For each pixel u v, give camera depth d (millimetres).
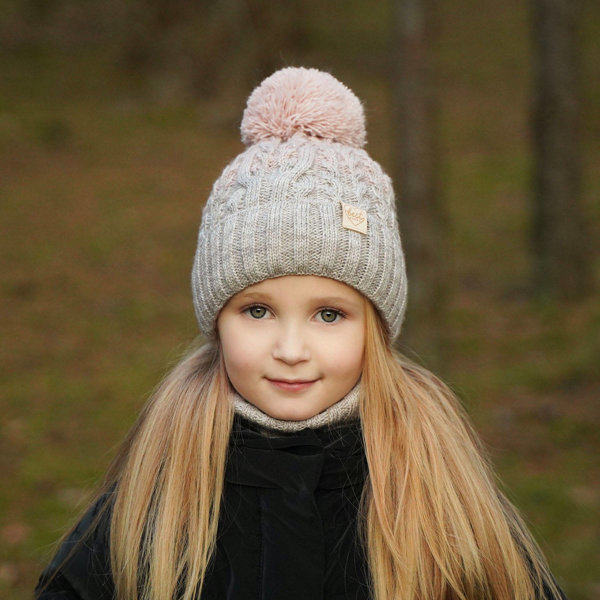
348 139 2072
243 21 14867
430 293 5605
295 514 1890
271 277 1876
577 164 7973
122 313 7805
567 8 7832
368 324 1972
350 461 1974
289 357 1848
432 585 1947
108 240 9484
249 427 1986
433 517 1975
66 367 6684
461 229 10125
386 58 16156
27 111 13484
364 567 1934
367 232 1922
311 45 16453
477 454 2137
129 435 2213
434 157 5684
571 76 7871
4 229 9594
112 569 1960
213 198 2027
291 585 1857
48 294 8156
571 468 5000
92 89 15008
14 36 17109
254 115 2076
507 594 1982
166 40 15266
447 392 2250
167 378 2195
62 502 4613
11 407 5941
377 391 1988
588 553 4086
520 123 13875
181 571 1940
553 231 7953
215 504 1929
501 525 2020
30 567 4035
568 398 5918
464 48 17359
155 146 12750
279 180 1905
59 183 11086
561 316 7535
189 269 8914
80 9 17672
